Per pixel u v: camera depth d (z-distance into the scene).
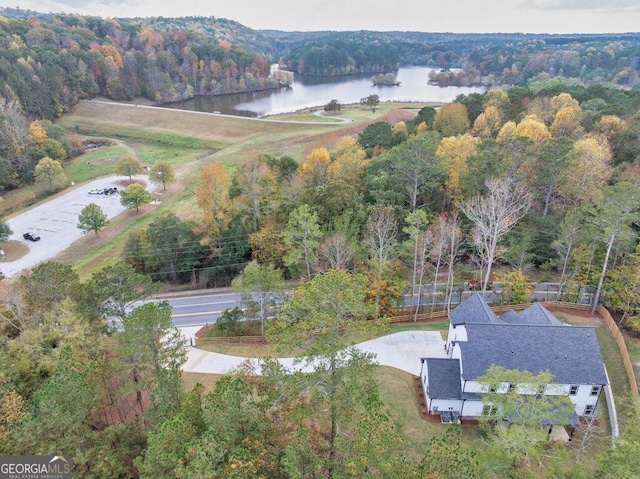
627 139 60.25
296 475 17.14
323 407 24.33
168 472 18.16
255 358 39.25
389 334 41.84
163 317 25.30
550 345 31.69
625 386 33.44
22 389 26.59
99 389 24.36
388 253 44.97
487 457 21.73
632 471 18.09
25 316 32.78
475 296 38.59
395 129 85.69
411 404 33.12
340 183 54.66
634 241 44.03
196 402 22.95
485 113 80.81
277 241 51.88
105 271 35.50
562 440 28.80
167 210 78.38
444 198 57.88
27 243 70.06
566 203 52.47
